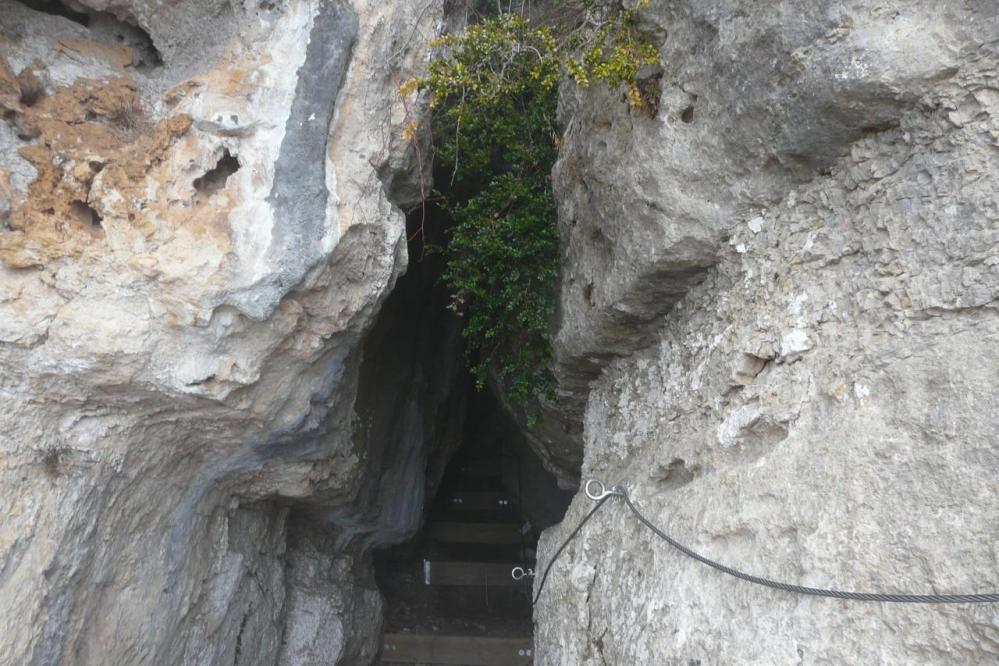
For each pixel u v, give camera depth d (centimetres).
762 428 246
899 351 200
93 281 269
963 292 188
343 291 327
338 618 535
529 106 449
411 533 677
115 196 272
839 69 208
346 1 303
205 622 377
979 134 189
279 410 341
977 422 174
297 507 504
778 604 212
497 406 901
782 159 242
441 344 734
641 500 320
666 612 266
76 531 273
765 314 254
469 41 306
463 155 447
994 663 160
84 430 278
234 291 281
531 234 433
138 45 307
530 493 808
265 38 300
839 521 199
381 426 588
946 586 170
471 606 708
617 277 330
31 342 257
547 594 404
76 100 280
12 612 244
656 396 345
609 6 309
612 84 279
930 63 192
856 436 202
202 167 286
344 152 313
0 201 258
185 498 348
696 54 265
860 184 223
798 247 245
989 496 167
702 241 281
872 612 185
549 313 436
